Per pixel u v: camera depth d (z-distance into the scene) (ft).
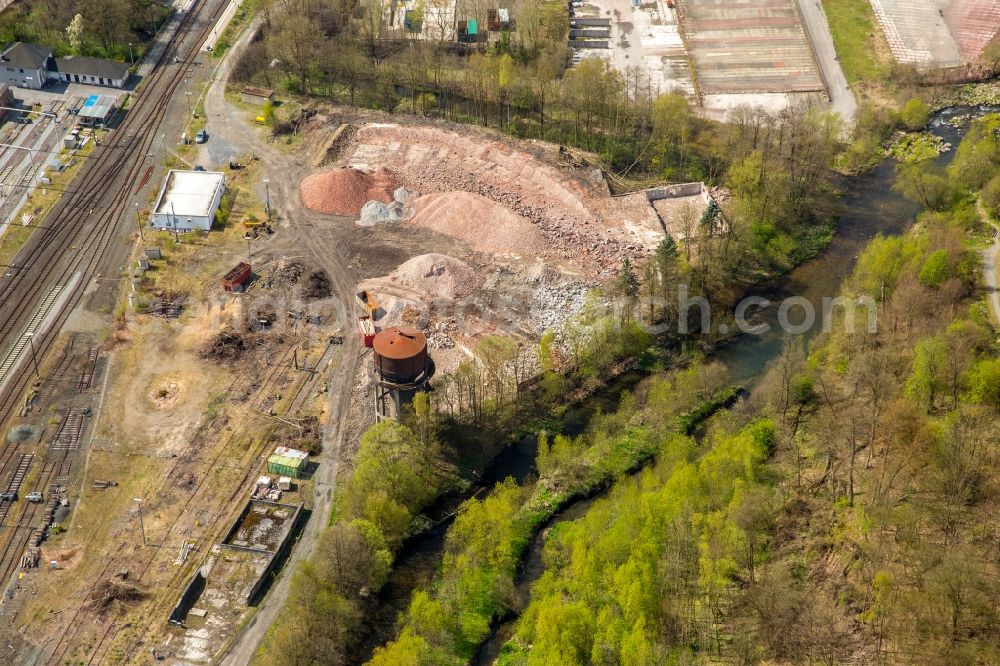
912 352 630.74
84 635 505.25
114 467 594.24
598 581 498.28
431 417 615.57
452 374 654.53
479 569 529.86
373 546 525.34
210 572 535.60
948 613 467.11
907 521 519.60
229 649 500.33
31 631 506.48
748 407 635.25
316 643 479.82
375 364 588.09
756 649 485.56
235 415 631.15
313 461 602.44
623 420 627.87
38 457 597.93
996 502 529.04
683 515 510.17
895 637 472.85
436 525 570.46
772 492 566.36
